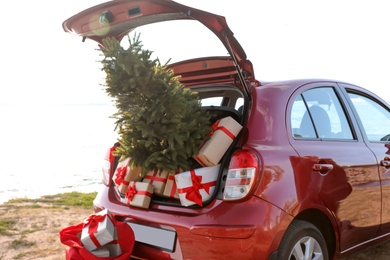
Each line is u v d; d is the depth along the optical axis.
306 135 2.90
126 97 2.71
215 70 3.25
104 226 2.53
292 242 2.56
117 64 2.60
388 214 3.50
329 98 3.31
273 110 2.73
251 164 2.43
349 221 3.03
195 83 3.56
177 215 2.54
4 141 37.34
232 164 2.48
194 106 2.83
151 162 2.74
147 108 2.72
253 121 2.64
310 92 3.12
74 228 2.76
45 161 21.53
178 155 2.71
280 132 2.69
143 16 2.63
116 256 2.57
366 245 3.37
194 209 2.51
